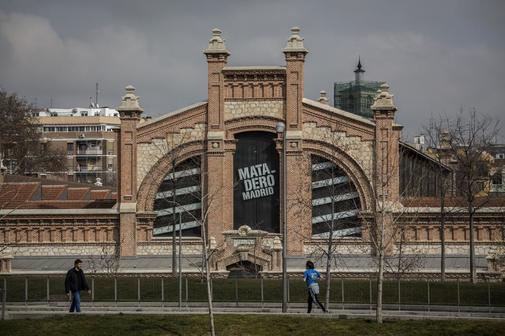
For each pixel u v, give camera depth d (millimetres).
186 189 88875
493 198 93062
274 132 88188
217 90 88625
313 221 87125
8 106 156125
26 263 88875
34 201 94500
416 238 85875
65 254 89438
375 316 54969
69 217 89500
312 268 58469
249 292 68625
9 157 155125
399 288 64750
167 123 89188
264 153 88438
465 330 50250
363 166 86750
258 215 88062
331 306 64625
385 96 86500
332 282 72938
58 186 99000
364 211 85562
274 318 53094
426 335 49750
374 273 80750
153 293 68812
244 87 88625
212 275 82875
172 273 82125
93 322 52312
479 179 91375
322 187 87375
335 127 87188
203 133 88938
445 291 66312
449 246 85812
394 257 84125
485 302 63688
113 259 87188
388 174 77500
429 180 100938
